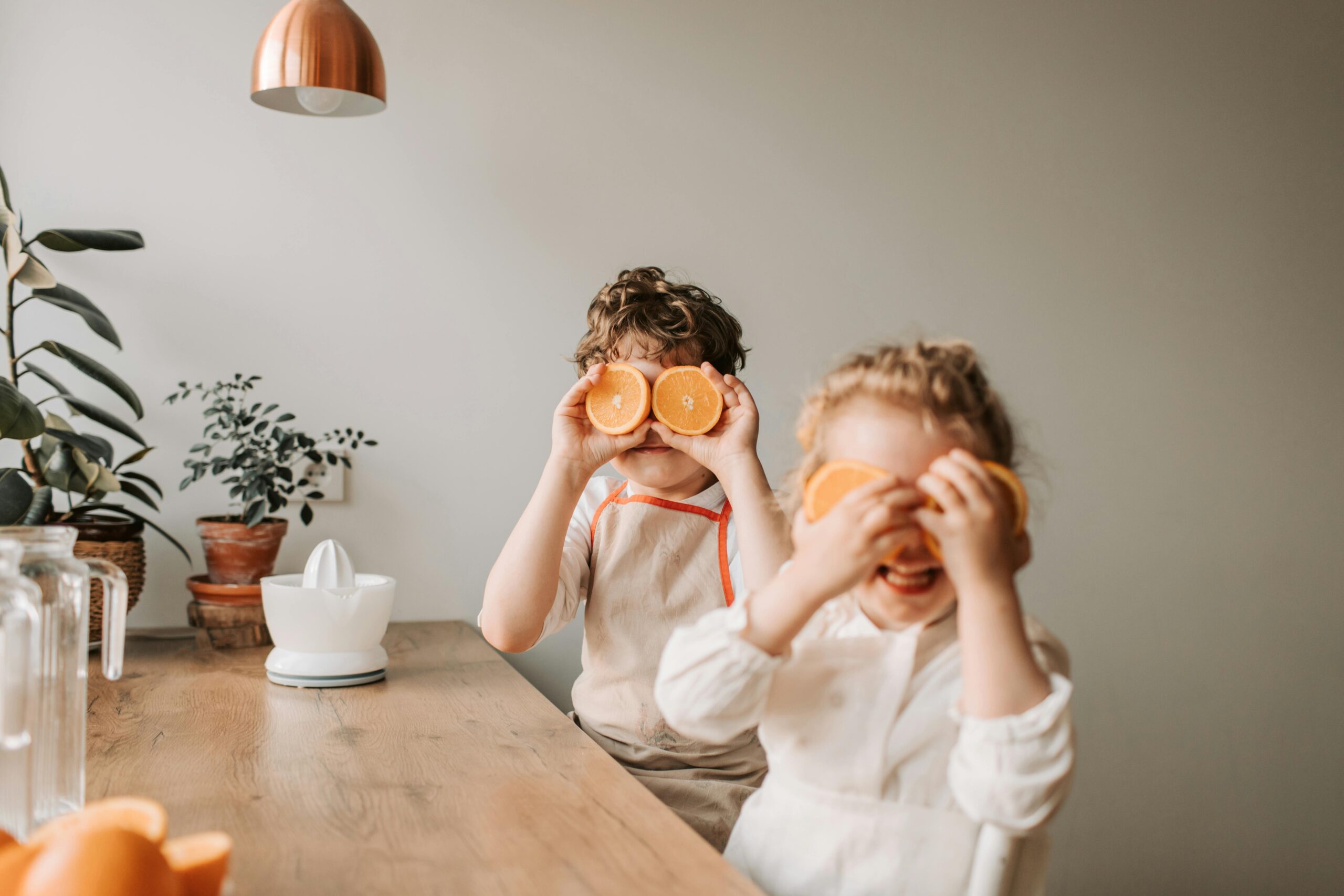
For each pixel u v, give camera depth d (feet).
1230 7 7.14
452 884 2.18
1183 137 7.08
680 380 3.67
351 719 3.60
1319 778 7.36
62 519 4.75
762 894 2.15
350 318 5.63
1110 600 6.98
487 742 3.34
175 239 5.37
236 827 2.51
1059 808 1.98
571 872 2.26
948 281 6.64
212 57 5.40
